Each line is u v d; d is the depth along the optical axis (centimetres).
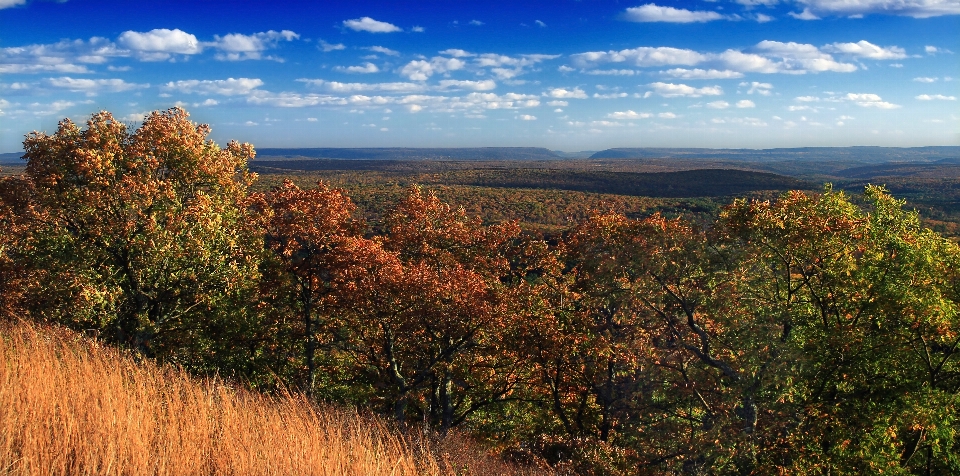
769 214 1673
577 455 1384
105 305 1741
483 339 1827
